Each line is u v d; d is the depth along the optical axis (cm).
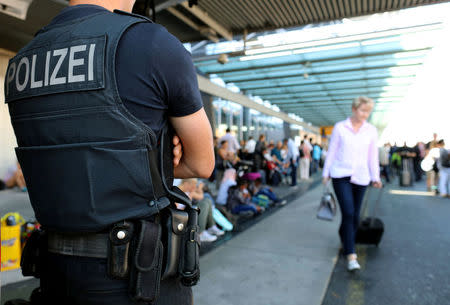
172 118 76
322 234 442
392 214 601
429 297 262
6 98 77
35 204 72
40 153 68
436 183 980
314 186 1033
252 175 714
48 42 71
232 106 1535
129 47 66
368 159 337
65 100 66
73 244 69
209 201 430
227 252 363
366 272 313
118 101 64
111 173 65
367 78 1412
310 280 289
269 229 470
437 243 413
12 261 299
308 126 3409
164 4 409
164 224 75
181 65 71
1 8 393
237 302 246
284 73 1305
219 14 560
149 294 67
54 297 73
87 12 73
